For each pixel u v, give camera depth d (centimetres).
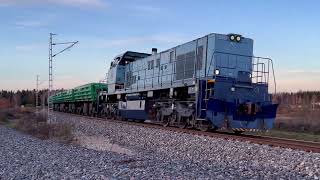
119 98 3600
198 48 2322
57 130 2622
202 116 2108
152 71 2939
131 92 3275
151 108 2908
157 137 2097
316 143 1852
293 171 1211
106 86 4169
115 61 3872
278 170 1224
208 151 1628
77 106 5747
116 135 2433
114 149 1912
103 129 2797
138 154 1667
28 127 3100
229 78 2112
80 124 3388
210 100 2031
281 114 5894
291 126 3244
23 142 2195
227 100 2078
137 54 3791
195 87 2178
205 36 2267
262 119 2102
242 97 2114
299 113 5659
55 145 2055
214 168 1262
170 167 1249
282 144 1645
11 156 1611
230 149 1595
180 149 1750
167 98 2650
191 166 1295
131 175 1106
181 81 2409
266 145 1614
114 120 3591
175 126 2561
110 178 1071
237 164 1367
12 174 1202
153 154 1686
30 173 1208
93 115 4631
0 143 2133
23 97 15000
